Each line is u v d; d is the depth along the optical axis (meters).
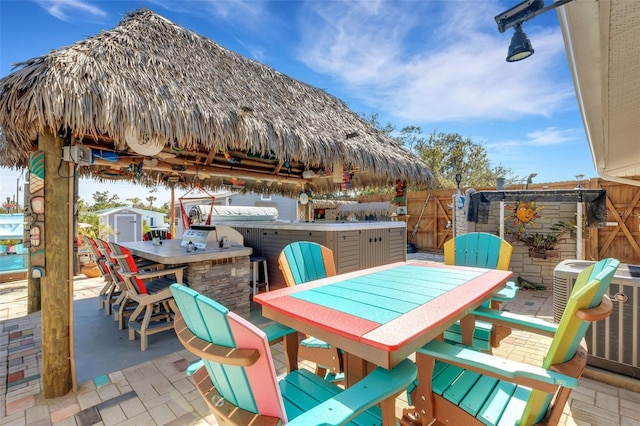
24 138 3.10
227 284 4.26
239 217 6.91
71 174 2.65
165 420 2.28
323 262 3.02
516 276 5.98
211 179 7.15
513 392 1.69
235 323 1.07
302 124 4.51
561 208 5.64
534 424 1.39
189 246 4.31
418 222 10.67
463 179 15.21
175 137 3.02
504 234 6.00
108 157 3.62
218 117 3.34
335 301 1.89
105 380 2.81
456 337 2.46
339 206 10.12
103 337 3.79
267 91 4.89
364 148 4.99
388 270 2.80
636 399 2.47
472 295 1.98
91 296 5.67
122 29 3.59
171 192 7.87
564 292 2.89
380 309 1.73
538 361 3.05
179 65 3.79
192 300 1.18
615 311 2.69
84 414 2.34
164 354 3.35
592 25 1.42
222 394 1.28
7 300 5.51
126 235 13.38
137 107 2.71
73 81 2.42
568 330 1.30
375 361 1.36
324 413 1.13
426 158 15.53
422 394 1.70
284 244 5.15
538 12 1.69
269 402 1.12
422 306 1.77
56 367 2.55
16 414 2.35
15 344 3.66
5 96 2.41
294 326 1.77
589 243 6.64
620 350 2.67
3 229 6.94
